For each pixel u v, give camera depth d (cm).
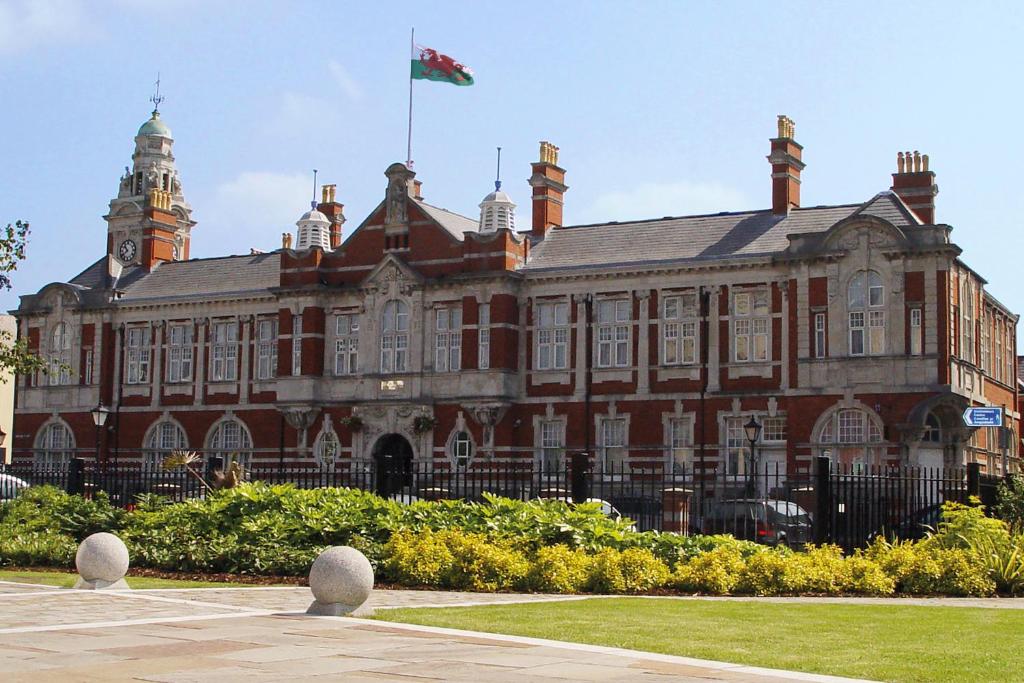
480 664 1555
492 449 6500
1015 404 7212
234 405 7344
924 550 2834
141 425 7619
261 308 7338
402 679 1449
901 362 5628
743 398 6003
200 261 7969
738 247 6166
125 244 10962
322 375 6994
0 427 8988
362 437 6838
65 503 3503
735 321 6081
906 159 6147
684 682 1444
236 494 3181
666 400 6191
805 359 5825
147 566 3033
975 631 1928
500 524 2900
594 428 6356
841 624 1992
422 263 6781
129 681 1427
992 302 6575
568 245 6725
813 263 5856
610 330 6388
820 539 3148
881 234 5719
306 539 2970
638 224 6662
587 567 2683
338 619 1980
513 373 6538
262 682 1426
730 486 5566
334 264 7075
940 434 5619
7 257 4150
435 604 2275
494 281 6512
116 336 7762
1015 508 3500
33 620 1952
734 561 2702
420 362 6700
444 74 6981
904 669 1570
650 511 3762
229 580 2816
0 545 3212
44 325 7994
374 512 3025
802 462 5772
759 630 1909
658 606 2258
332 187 7969
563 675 1481
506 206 6662
